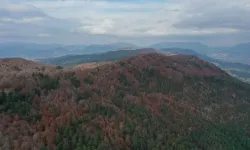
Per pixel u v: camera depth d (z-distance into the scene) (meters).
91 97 109.31
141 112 109.25
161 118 112.88
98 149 86.38
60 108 98.75
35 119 93.06
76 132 90.44
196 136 112.50
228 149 114.19
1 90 103.94
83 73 128.50
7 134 86.06
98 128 94.81
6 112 93.31
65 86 112.38
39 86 109.06
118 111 105.00
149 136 99.06
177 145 100.69
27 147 82.69
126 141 93.88
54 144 85.31
